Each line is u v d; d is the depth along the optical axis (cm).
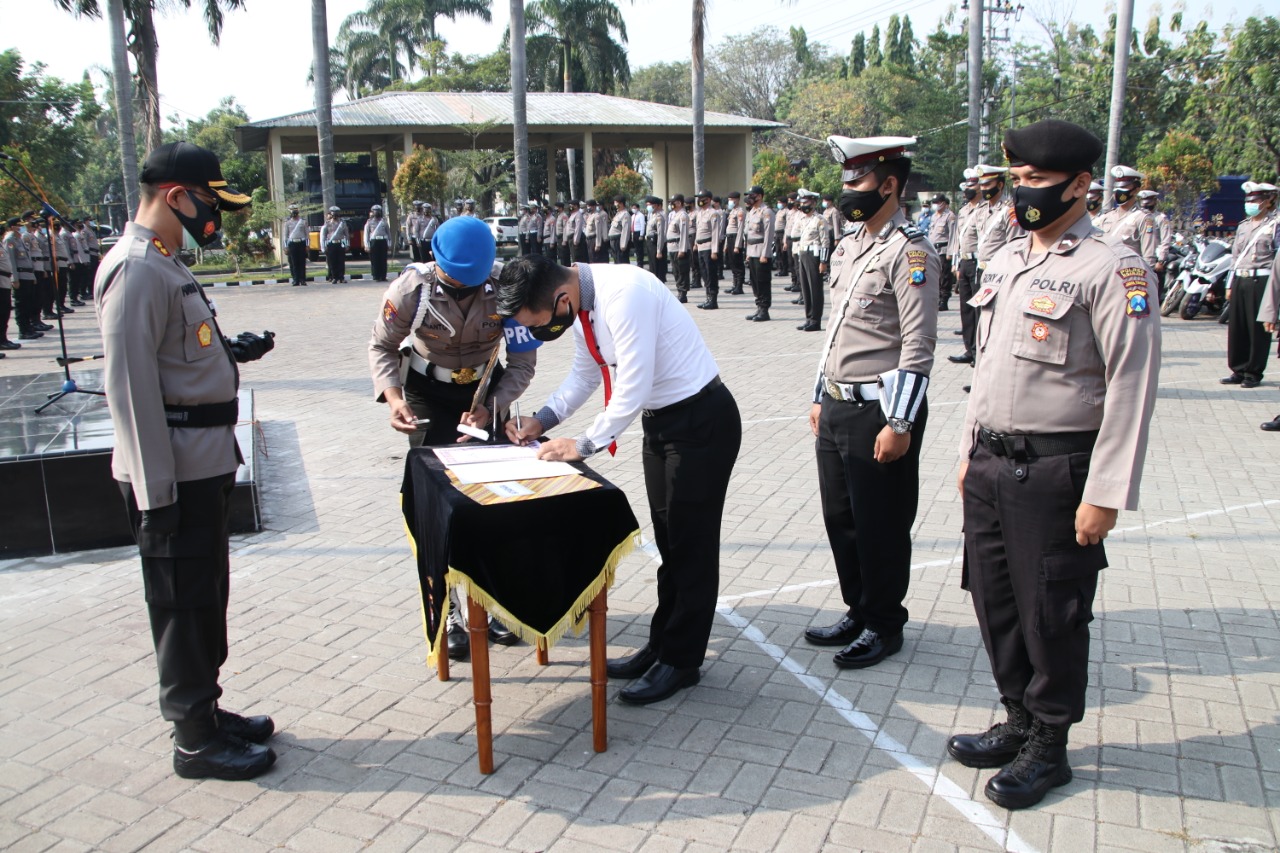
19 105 3500
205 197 317
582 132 3175
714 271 1627
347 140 3316
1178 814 295
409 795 313
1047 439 287
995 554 309
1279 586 461
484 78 4284
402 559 520
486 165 3247
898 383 353
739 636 424
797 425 798
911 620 436
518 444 377
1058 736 302
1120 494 267
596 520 324
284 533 561
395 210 3462
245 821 302
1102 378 283
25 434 573
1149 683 372
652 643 387
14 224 1438
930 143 3688
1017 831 288
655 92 5491
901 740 340
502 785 317
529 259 338
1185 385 941
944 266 1545
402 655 412
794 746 337
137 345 295
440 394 418
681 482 356
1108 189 1695
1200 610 436
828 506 401
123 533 541
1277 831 286
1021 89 3953
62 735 354
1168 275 1484
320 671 398
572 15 3584
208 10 2288
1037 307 286
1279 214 889
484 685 317
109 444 544
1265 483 623
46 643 428
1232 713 350
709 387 358
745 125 3281
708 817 298
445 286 386
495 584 316
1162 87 3175
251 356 353
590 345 355
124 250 300
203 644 321
